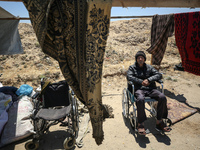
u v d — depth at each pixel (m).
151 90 3.37
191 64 2.91
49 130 3.47
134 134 3.29
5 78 5.93
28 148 2.82
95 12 1.36
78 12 1.40
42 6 1.29
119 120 3.81
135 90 3.47
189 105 4.48
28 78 5.93
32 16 1.33
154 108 3.93
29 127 3.02
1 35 3.62
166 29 4.47
